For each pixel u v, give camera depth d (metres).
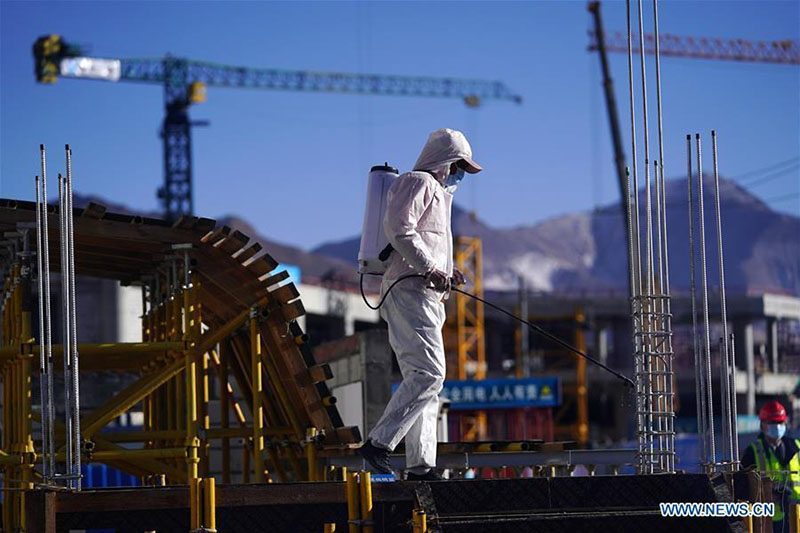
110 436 21.11
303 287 109.06
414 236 12.38
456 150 12.85
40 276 12.48
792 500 17.27
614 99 109.94
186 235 19.17
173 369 19.83
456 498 11.55
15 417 19.19
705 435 13.43
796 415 122.69
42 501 11.26
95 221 18.56
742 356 119.88
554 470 19.69
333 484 11.90
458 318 120.38
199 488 11.48
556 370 121.12
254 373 20.41
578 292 126.06
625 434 117.50
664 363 13.64
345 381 30.06
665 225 13.70
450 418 67.19
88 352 19.02
